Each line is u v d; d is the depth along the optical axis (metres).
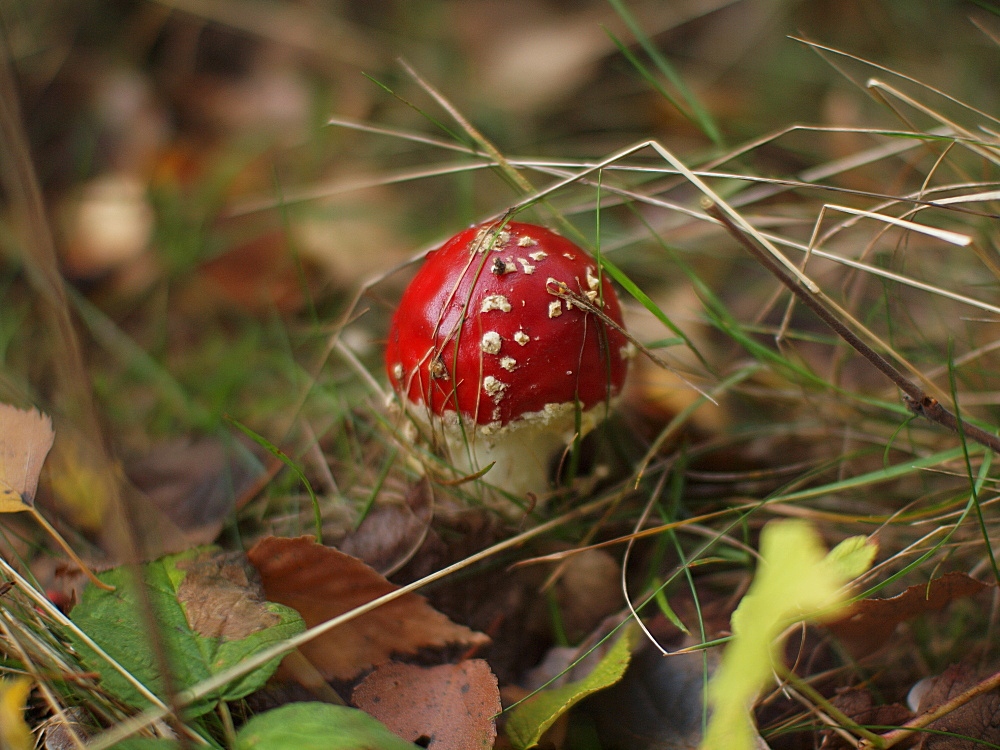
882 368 0.35
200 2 0.57
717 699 0.31
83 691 0.34
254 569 0.36
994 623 0.36
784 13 0.58
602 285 0.37
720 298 0.46
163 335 0.45
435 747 0.34
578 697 0.34
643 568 0.38
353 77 0.57
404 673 0.35
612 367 0.37
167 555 0.36
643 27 0.59
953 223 0.41
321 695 0.35
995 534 0.37
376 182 0.42
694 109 0.43
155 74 0.56
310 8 0.61
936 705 0.35
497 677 0.36
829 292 0.43
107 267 0.47
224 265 0.47
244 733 0.33
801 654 0.36
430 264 0.37
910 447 0.38
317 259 0.47
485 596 0.37
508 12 0.63
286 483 0.39
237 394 0.43
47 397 0.42
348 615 0.34
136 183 0.49
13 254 0.44
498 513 0.38
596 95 0.56
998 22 0.50
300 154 0.52
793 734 0.35
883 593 0.37
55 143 0.50
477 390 0.36
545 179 0.49
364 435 0.41
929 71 0.50
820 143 0.48
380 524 0.38
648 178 0.44
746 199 0.42
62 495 0.38
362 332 0.45
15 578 0.35
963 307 0.41
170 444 0.41
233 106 0.55
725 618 0.37
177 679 0.34
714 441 0.40
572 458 0.38
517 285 0.36
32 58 0.52
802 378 0.41
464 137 0.49
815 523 0.38
